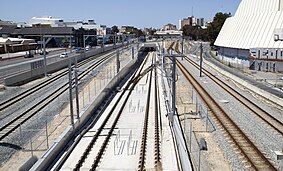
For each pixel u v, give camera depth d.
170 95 33.97
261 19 66.69
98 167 18.36
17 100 33.84
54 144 19.50
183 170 17.06
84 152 20.20
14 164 18.20
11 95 36.22
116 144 22.06
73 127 23.19
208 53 104.31
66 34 113.75
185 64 76.75
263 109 31.14
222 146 21.28
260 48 58.78
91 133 24.36
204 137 23.19
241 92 40.72
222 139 22.59
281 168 17.89
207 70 65.44
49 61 61.94
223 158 19.36
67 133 21.66
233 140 22.12
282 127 25.02
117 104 34.88
